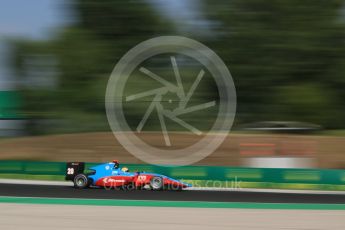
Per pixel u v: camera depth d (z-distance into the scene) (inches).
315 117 2844.5
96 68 2928.2
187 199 1056.8
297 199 1094.4
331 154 2049.7
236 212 878.4
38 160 2276.1
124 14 2950.3
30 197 1075.3
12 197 1074.7
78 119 2871.6
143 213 854.5
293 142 2139.5
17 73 2940.5
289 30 2864.2
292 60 2874.0
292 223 761.0
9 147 2412.6
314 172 1435.8
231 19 2910.9
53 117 2903.5
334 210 922.7
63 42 2947.8
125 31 2957.7
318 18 2851.9
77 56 2925.7
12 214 831.7
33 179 1684.3
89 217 804.6
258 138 2235.5
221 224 746.8
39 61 2942.9
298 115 2866.6
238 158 2122.3
